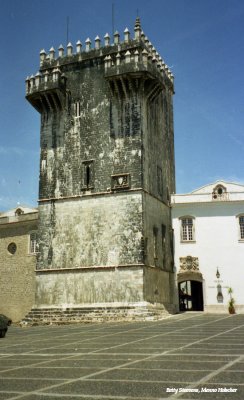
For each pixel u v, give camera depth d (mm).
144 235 43219
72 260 45156
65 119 48656
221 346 18109
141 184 44031
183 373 11961
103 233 44406
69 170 47344
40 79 48875
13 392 10000
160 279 46406
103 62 48125
